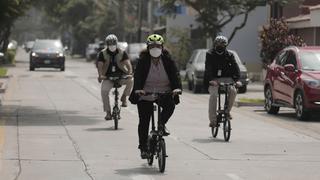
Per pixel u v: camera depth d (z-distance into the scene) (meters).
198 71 78.12
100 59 42.00
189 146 35.34
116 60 41.91
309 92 48.41
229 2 90.94
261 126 45.84
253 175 27.42
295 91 50.38
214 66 38.09
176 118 49.84
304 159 31.72
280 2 92.81
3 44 146.00
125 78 41.81
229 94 37.62
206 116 51.53
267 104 55.62
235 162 30.52
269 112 55.34
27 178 26.16
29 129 40.84
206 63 38.06
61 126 42.78
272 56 69.25
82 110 53.75
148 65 27.78
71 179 26.11
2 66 141.50
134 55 125.88
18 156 31.05
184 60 114.62
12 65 145.50
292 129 44.31
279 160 31.30
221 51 37.97
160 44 27.48
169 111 27.91
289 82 51.38
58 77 102.44
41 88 78.19
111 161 30.22
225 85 37.62
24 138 36.88
